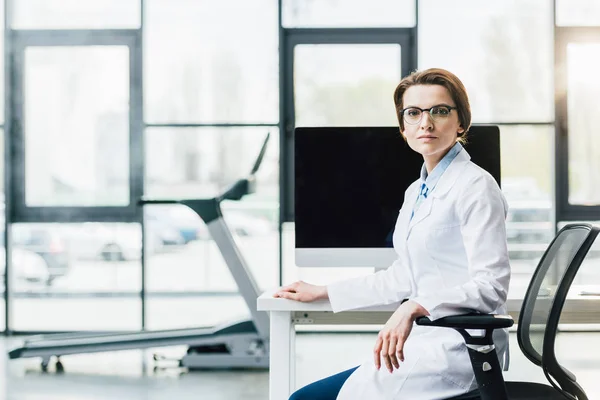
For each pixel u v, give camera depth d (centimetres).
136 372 402
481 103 493
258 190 496
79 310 508
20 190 506
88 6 500
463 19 492
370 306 177
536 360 169
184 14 499
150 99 500
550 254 171
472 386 155
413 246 165
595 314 185
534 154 492
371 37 494
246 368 409
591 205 489
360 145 232
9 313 504
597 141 488
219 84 499
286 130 498
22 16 502
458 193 159
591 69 488
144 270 502
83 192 506
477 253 152
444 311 144
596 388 351
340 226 231
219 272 505
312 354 440
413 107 164
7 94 502
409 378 154
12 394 352
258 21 497
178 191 502
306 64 496
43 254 507
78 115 504
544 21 490
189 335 407
